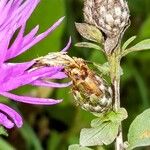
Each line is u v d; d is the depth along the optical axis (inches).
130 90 13.8
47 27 12.5
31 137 11.7
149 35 13.1
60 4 12.4
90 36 7.4
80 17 14.3
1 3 7.3
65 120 13.1
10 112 6.3
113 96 7.4
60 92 12.9
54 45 12.6
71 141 12.7
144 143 7.4
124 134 12.9
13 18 7.1
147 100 12.7
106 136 7.1
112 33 7.3
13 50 6.8
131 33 14.4
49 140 13.2
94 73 7.2
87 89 7.1
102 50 7.5
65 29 13.6
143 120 7.5
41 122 13.3
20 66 6.5
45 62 7.0
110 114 7.3
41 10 12.3
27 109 13.3
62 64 7.1
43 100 6.5
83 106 7.3
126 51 7.4
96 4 7.3
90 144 7.0
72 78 7.1
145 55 13.4
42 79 6.7
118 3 7.3
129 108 13.6
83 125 13.1
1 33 7.1
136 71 13.2
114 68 7.4
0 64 6.6
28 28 12.4
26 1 7.1
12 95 6.5
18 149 13.2
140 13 14.6
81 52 13.3
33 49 12.3
